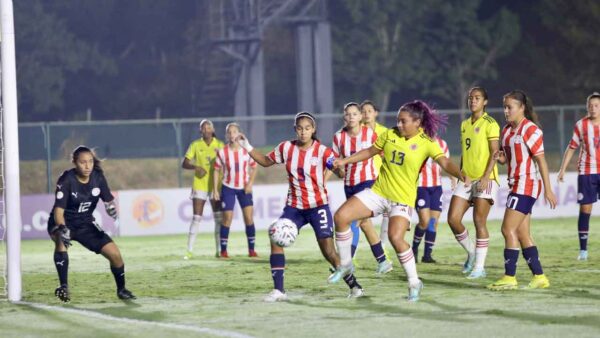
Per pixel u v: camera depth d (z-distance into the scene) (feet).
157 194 144.56
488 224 141.38
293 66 332.19
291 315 54.24
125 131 196.54
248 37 255.50
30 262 100.89
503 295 61.16
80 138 195.62
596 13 318.24
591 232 122.52
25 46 304.91
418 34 317.01
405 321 51.08
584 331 46.88
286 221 59.88
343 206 59.82
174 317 54.80
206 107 281.74
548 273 74.74
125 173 195.72
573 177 157.07
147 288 70.90
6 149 65.26
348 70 311.88
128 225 143.23
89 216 62.90
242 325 50.98
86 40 331.36
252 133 207.62
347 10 321.32
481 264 71.87
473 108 70.49
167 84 328.08
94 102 322.96
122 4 332.39
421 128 58.39
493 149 69.51
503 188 153.48
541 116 205.16
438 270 79.15
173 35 333.83
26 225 143.13
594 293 61.72
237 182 97.86
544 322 49.75
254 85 256.32
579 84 320.70
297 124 59.31
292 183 60.08
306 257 95.71
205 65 287.48
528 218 65.16
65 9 328.29
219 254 99.30
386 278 73.00
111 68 319.06
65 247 62.08
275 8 262.88
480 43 319.27
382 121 192.65
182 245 119.34
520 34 329.31
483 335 46.39
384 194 59.26
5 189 65.41
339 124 217.36
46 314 57.62
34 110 305.94
